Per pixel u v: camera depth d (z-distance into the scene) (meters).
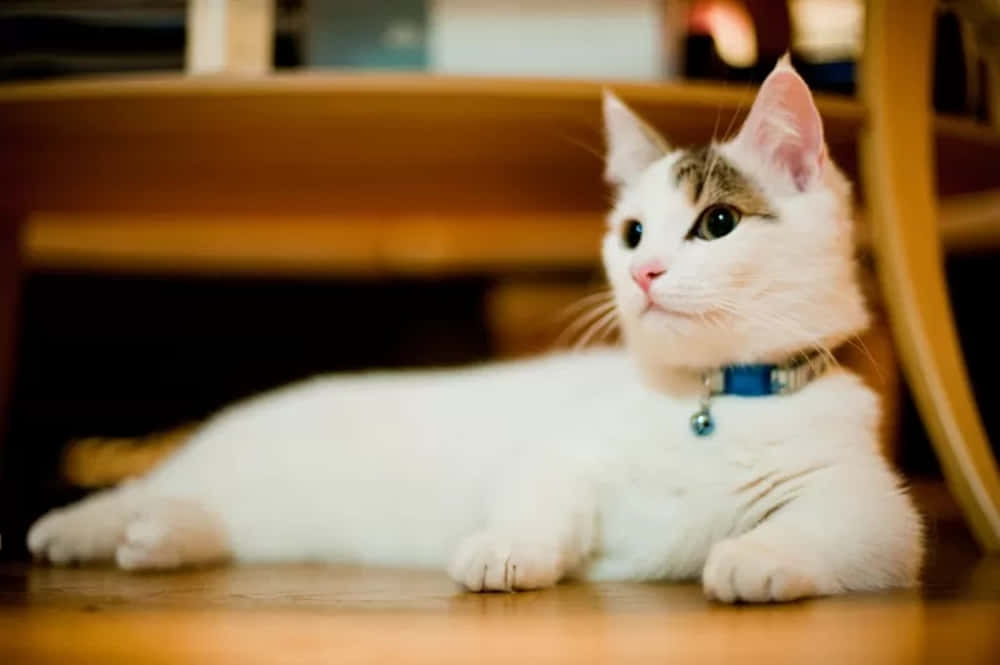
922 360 0.91
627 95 0.89
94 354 1.56
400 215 1.18
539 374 0.93
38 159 0.98
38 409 1.52
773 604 0.76
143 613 0.76
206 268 1.59
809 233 0.82
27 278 1.50
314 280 1.65
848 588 0.78
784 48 1.03
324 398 0.96
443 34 1.06
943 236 1.29
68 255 1.48
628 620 0.74
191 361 1.60
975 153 0.99
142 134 0.93
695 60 1.04
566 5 1.06
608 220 0.90
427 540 0.92
